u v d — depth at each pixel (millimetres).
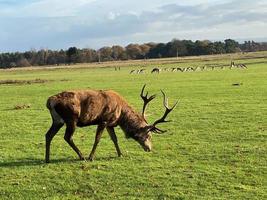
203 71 86312
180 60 164625
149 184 13188
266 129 21375
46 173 14562
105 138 20453
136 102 35250
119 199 12055
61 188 13047
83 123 15953
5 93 49469
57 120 15805
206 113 27609
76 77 81438
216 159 15891
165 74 81250
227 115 26312
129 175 14102
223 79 59531
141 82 60375
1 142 20281
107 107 16094
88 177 13984
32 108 33750
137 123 16734
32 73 114562
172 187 12867
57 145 19047
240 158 15867
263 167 14633
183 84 53469
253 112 27109
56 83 63938
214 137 19922
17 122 26484
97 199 12125
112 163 15664
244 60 135750
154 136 20500
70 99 15531
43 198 12305
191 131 21625
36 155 17250
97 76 82688
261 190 12453
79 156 16141
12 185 13414
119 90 47906
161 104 33500
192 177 13758
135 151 17531
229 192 12367
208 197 12008
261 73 70125
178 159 16047
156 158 16266
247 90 41750
